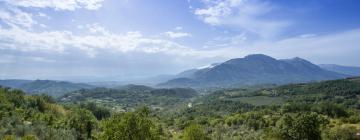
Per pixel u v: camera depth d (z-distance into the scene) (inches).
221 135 4773.6
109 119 1749.5
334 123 4699.8
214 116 7795.3
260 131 5014.8
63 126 4569.4
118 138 1635.1
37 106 6776.6
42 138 3481.8
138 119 1685.5
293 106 6771.7
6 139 2940.5
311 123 2128.4
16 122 4003.4
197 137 2856.8
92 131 4569.4
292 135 2151.8
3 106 5319.9
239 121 6166.3
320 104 6604.3
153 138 1729.8
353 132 3019.2
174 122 7042.3
